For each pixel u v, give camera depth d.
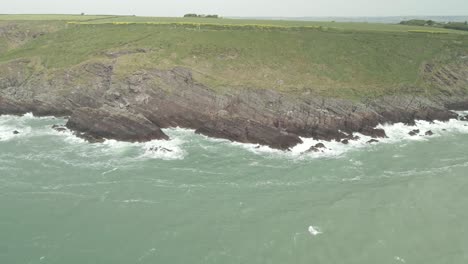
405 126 60.44
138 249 30.84
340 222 34.41
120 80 61.59
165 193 39.72
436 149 51.78
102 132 54.31
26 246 30.83
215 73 66.31
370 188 40.59
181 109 59.56
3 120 62.53
